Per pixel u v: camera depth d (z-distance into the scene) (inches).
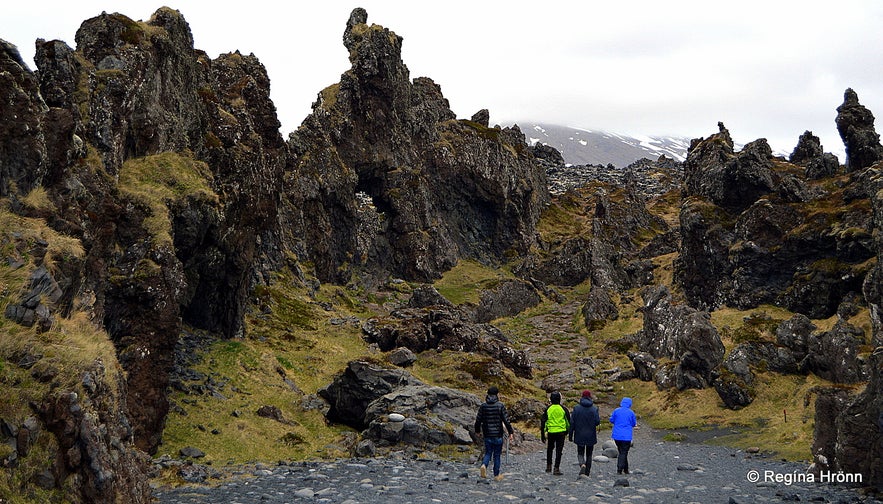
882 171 2485.2
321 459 1301.7
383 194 4033.0
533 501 767.1
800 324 2210.9
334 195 3533.5
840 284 2474.2
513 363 2463.1
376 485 908.6
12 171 775.1
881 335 1550.2
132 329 1126.4
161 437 1181.1
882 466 895.1
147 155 1366.9
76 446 582.6
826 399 1082.7
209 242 1617.9
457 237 4453.7
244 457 1235.9
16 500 506.9
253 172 1828.2
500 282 3954.2
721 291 2997.0
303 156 3437.5
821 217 2694.4
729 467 1268.5
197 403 1424.7
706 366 2236.7
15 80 800.9
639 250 4640.8
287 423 1503.4
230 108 1940.2
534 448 1493.6
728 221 3102.9
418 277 3929.6
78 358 634.2
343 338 2331.4
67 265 755.4
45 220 790.5
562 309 3917.3
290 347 2086.6
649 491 855.7
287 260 2992.1
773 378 2086.6
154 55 1460.4
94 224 1025.5
